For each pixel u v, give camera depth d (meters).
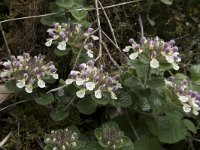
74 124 0.46
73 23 0.47
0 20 0.53
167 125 0.42
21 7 0.52
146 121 0.43
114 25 0.53
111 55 0.51
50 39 0.44
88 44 0.44
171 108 0.42
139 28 0.54
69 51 0.48
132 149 0.40
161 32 0.55
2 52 0.52
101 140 0.40
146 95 0.41
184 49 0.54
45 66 0.42
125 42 0.53
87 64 0.42
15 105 0.46
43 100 0.42
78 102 0.42
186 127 0.45
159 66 0.40
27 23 0.52
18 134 0.44
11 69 0.42
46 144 0.41
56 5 0.49
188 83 0.45
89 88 0.39
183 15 0.55
